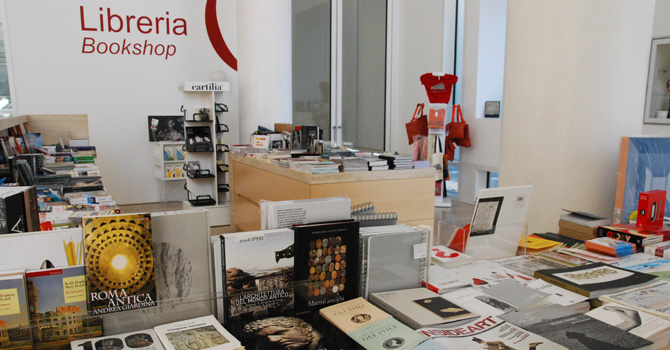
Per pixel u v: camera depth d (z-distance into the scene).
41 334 1.16
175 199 7.39
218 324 1.29
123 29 6.82
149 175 7.22
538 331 1.31
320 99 7.86
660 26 4.64
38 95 6.45
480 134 6.76
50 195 3.26
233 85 7.59
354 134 8.16
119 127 6.96
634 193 2.65
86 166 4.37
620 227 2.43
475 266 1.95
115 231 1.22
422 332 1.28
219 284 1.37
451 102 7.51
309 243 1.44
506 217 2.16
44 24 6.38
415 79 7.73
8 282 1.12
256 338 1.28
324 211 1.54
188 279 1.36
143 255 1.25
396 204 3.46
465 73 6.97
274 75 6.52
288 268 1.42
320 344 1.25
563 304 1.56
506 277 1.81
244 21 6.51
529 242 2.46
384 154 3.84
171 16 7.07
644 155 2.63
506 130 3.33
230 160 5.38
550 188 3.06
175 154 6.92
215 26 7.35
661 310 1.49
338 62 7.85
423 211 3.58
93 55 6.69
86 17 6.59
